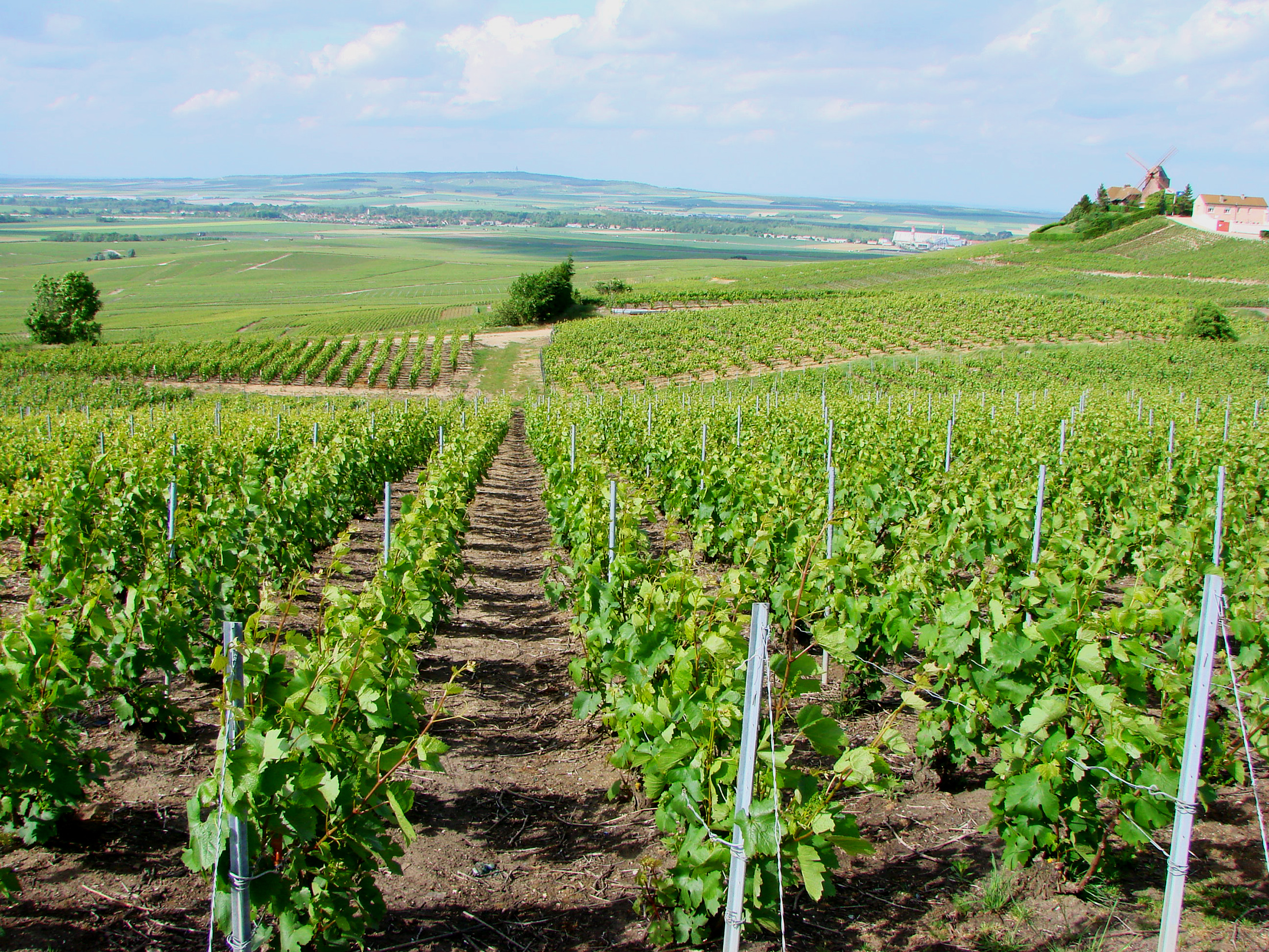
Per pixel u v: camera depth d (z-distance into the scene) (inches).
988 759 228.7
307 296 4709.6
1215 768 190.2
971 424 658.8
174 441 505.4
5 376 1755.7
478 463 627.8
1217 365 1668.3
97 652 199.2
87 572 290.4
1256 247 3649.1
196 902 162.4
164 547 266.5
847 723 247.1
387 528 286.8
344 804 144.7
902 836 191.5
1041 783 164.9
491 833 193.6
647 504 350.0
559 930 160.7
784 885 166.7
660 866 177.8
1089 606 198.1
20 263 6653.5
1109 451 535.5
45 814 169.0
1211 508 340.5
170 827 186.9
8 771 161.5
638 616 205.5
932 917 163.5
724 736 167.6
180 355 1993.1
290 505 372.8
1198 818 199.6
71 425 784.9
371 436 631.2
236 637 138.9
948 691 217.8
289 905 136.7
